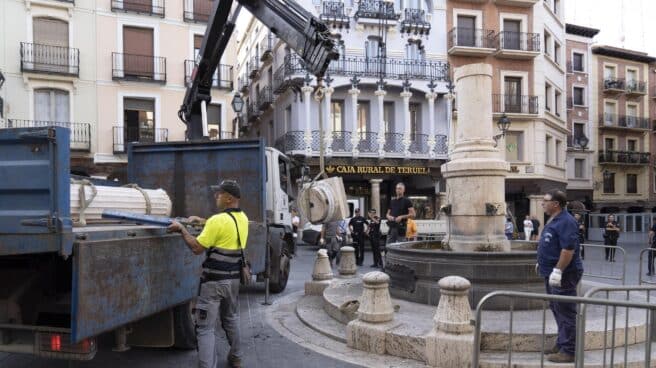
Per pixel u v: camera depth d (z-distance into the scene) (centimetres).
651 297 796
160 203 644
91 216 500
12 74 2303
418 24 2783
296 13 729
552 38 3428
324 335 647
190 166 898
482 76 766
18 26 2320
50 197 371
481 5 2978
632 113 4362
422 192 2861
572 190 4016
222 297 472
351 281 911
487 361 488
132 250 420
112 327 394
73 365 536
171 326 520
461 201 749
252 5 789
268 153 1021
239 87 3941
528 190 3048
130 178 924
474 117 765
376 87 2689
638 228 3400
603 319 579
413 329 564
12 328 408
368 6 2697
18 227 372
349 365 528
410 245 852
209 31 950
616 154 4191
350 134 2619
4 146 387
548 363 484
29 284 419
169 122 2627
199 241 463
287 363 538
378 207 2694
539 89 3095
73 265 361
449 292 527
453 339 506
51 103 2397
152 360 556
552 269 505
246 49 3866
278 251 979
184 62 2662
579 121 4059
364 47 2723
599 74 4194
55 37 2416
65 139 381
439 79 2747
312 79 2538
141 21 2580
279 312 804
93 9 2480
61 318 428
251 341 632
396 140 2684
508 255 642
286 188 1141
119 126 2514
